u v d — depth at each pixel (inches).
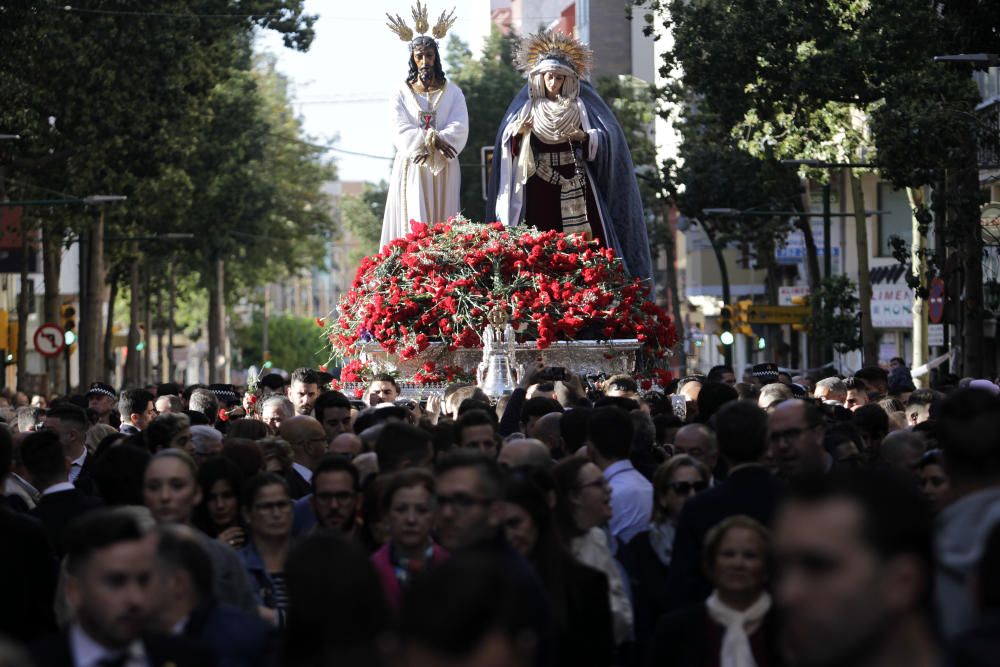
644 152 3585.1
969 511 387.9
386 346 1343.5
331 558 349.4
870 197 3494.1
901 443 637.3
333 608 344.5
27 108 2306.8
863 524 273.4
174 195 3014.3
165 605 414.6
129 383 3661.4
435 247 1376.7
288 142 4628.4
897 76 1787.6
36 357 4372.5
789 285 4448.8
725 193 3191.4
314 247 4749.0
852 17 1998.0
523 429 796.6
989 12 1681.8
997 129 1745.8
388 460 597.0
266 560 552.7
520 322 1363.2
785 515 281.1
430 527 489.7
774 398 905.5
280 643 356.8
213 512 594.2
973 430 406.0
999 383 1396.4
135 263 3577.8
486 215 1571.1
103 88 2410.2
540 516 472.4
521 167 1531.7
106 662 378.0
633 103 3858.3
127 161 2529.5
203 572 419.5
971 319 1755.7
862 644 270.8
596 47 4985.2
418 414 1063.6
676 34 2046.0
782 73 1989.4
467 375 1365.7
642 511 615.5
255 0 2556.6
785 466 562.3
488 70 4023.1
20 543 533.6
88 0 2458.2
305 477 786.2
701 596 522.6
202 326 6402.6
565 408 829.8
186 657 378.0
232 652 410.0
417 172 1590.8
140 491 598.2
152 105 2453.2
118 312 5319.9
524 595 282.4
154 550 390.6
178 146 2603.3
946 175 1777.8
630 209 1567.4
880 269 3486.7
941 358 1967.3
